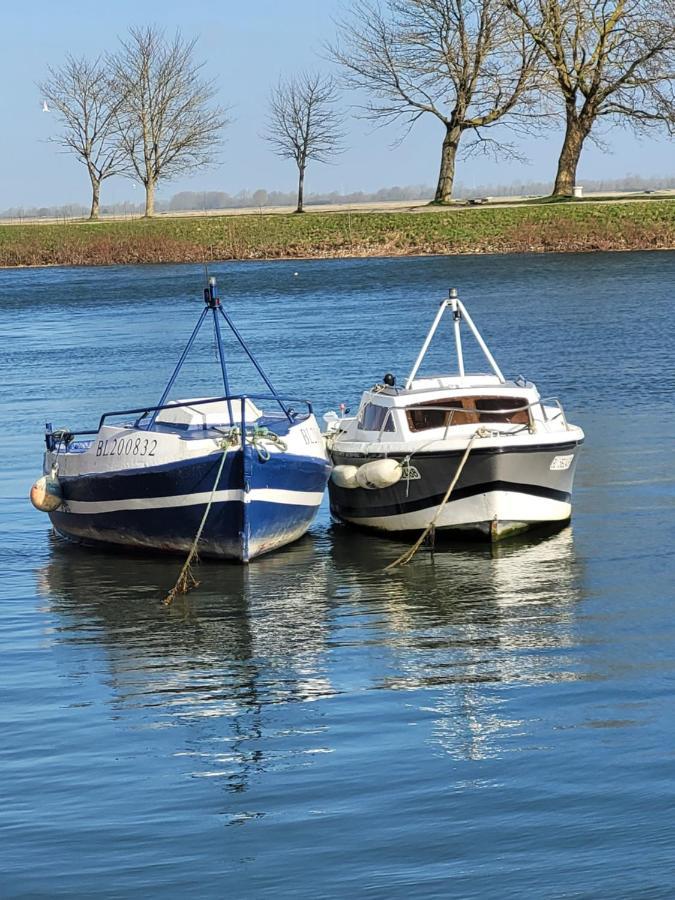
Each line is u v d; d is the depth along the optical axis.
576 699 12.11
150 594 16.42
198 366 36.25
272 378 33.25
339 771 10.64
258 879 8.90
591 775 10.32
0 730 11.81
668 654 13.30
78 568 17.81
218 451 17.39
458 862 9.02
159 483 17.67
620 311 44.47
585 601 15.34
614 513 19.27
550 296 50.22
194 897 8.70
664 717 11.54
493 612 15.11
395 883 8.78
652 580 16.05
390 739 11.32
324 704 12.30
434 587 16.30
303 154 107.50
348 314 47.59
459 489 18.23
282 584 16.73
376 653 13.82
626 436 24.22
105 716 12.12
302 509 18.55
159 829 9.67
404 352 37.09
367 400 20.09
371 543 18.81
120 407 30.12
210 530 17.67
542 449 18.09
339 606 15.67
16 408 30.39
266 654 13.92
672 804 9.73
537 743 11.05
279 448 17.94
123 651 14.15
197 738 11.52
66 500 19.02
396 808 9.88
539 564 17.06
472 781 10.31
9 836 9.61
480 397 19.14
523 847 9.19
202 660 13.77
